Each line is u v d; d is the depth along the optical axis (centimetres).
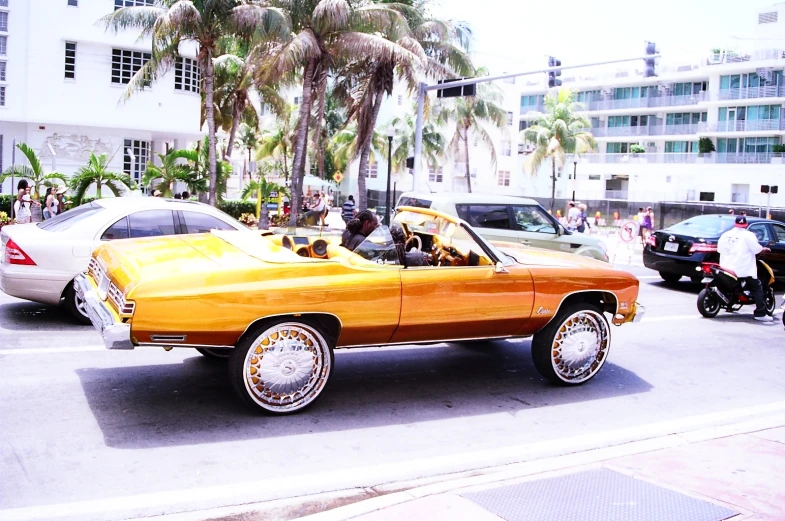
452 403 623
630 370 775
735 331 1035
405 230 762
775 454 505
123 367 679
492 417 590
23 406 556
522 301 641
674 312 1182
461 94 2377
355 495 432
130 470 448
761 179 5078
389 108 5481
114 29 2591
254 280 534
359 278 570
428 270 603
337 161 5397
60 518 381
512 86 6216
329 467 470
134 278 516
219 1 2248
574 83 6462
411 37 2597
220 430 525
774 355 888
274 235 693
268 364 548
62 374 647
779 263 1451
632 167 5725
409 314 590
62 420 530
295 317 555
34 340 770
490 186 6156
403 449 509
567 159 6125
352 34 2347
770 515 399
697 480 450
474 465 483
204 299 512
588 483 440
